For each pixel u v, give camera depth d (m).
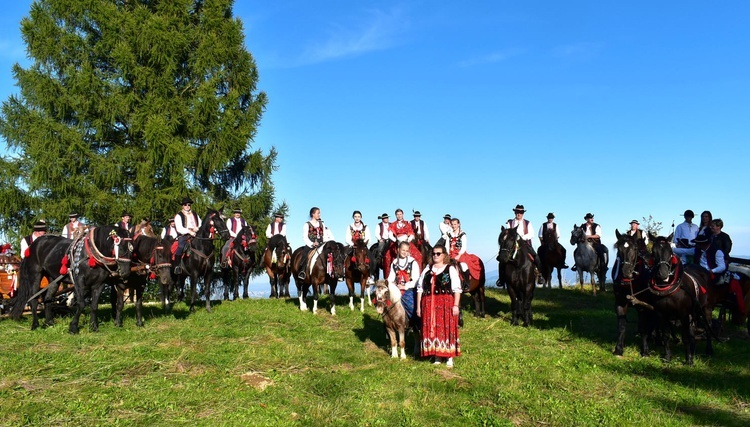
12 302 13.55
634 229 19.16
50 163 23.59
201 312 14.71
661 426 7.60
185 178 25.05
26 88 24.89
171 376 9.14
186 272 15.16
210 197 26.62
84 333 11.73
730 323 13.93
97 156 24.78
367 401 8.28
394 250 15.61
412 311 10.37
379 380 9.21
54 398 8.02
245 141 26.72
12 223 24.62
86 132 25.33
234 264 18.28
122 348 10.51
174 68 25.62
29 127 24.38
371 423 7.55
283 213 28.00
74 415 7.49
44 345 10.57
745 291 12.12
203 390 8.54
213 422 7.44
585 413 7.94
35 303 12.36
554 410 8.03
